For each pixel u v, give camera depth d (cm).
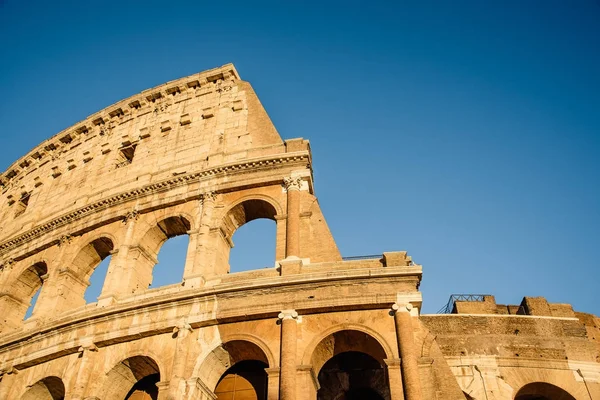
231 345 3362
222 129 4903
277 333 3281
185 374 3250
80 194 5222
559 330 4012
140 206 4459
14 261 4994
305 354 3153
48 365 3738
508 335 3941
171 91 5562
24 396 3734
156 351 3419
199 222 4116
